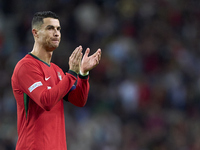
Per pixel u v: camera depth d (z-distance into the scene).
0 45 46.84
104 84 44.44
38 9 51.72
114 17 52.47
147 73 46.88
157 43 50.47
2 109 39.91
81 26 50.16
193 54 51.19
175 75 45.94
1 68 44.16
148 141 39.09
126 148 38.41
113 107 42.00
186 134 40.28
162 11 54.53
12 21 50.06
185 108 43.84
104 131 38.28
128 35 50.66
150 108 42.16
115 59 46.72
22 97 13.42
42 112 13.26
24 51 46.28
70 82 12.94
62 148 13.55
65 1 52.19
